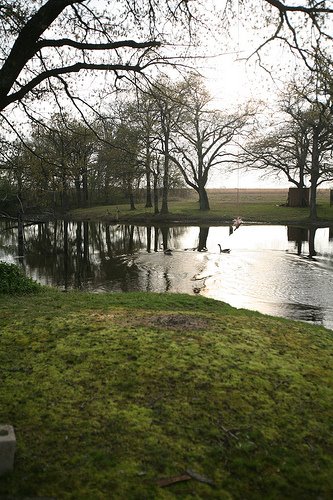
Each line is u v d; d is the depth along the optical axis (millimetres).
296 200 51500
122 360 5891
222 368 5699
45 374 5496
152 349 6258
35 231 42531
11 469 3664
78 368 5668
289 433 4371
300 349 6852
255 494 3553
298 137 44562
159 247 29062
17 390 5059
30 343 6617
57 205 61406
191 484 3604
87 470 3693
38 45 6387
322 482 3717
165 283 17734
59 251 28547
